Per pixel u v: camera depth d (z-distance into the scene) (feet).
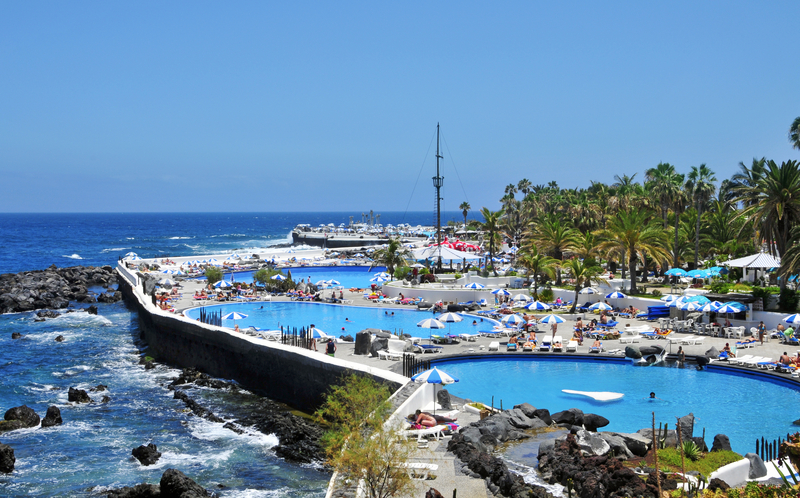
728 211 233.55
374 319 160.97
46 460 80.18
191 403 104.53
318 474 75.20
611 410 82.12
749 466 56.24
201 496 64.85
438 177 243.81
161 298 177.78
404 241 447.83
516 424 71.46
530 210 347.15
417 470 57.62
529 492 52.06
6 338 166.81
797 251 122.72
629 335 126.62
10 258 456.86
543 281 200.64
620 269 245.24
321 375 99.50
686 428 63.82
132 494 66.80
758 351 109.09
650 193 233.14
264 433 90.33
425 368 99.81
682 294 157.17
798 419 76.07
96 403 106.11
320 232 543.39
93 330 179.52
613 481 50.88
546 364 109.09
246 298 194.49
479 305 168.76
